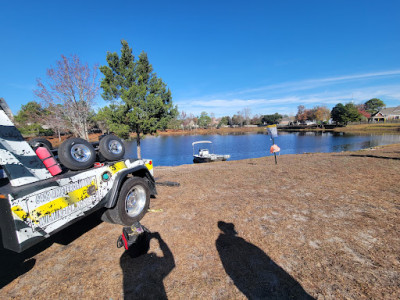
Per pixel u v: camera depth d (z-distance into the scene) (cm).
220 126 12888
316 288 226
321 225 357
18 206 216
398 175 661
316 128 9006
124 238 290
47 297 234
